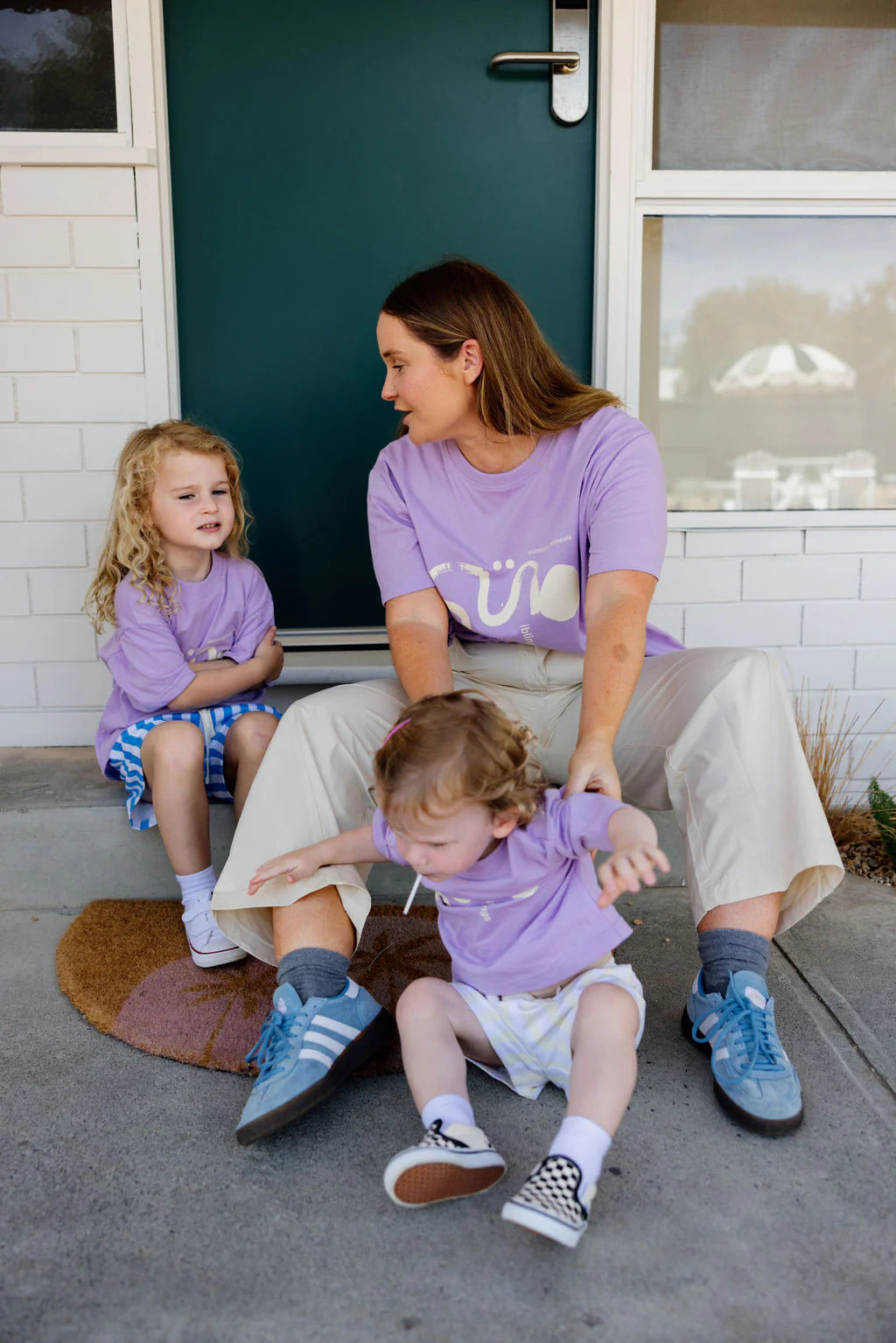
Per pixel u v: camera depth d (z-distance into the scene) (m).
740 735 1.83
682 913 2.44
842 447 2.98
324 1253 1.41
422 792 1.48
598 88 2.83
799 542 2.92
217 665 2.42
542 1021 1.65
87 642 2.89
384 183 2.89
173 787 2.13
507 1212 1.30
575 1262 1.39
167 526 2.30
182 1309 1.32
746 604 2.94
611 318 2.87
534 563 1.99
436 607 2.09
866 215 2.89
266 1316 1.31
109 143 2.72
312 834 1.85
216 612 2.42
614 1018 1.53
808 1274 1.36
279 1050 1.66
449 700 1.56
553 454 1.96
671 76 2.82
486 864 1.61
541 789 1.65
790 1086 1.67
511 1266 1.38
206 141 2.84
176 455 2.28
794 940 2.27
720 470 2.97
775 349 2.94
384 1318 1.30
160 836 2.48
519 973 1.66
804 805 1.82
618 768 2.03
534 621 2.02
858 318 2.93
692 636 2.95
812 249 2.90
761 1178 1.55
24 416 2.80
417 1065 1.56
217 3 2.79
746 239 2.89
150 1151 1.63
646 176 2.82
